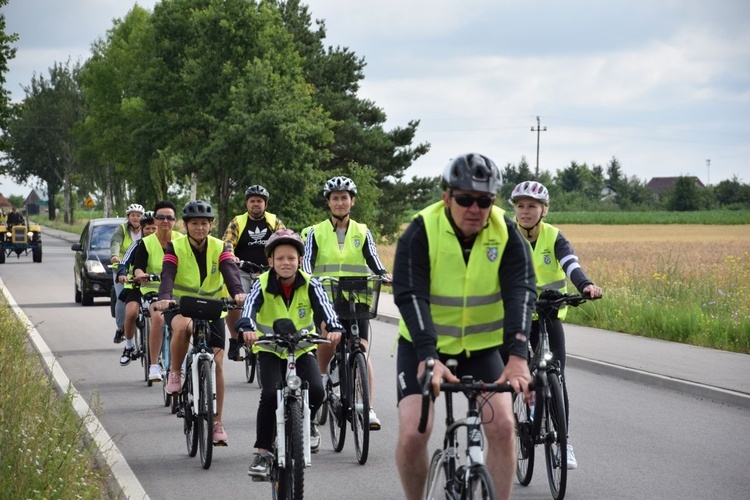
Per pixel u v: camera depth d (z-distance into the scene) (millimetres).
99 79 93562
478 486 5312
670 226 135000
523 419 8695
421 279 5965
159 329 12500
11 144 61844
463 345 6215
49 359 16562
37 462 7238
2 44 59594
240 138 59531
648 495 8164
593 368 15633
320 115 62000
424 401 5203
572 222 147125
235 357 14086
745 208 182125
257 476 7621
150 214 15305
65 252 65062
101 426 10711
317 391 7848
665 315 19703
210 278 10523
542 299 8414
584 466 9211
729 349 17328
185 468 9297
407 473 6004
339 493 8375
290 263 8016
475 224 5855
